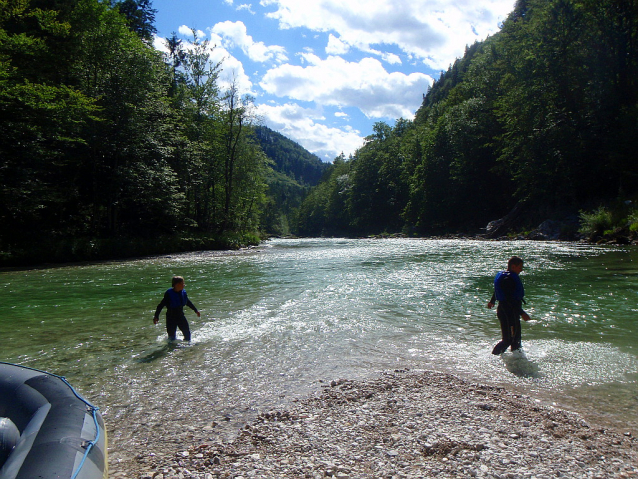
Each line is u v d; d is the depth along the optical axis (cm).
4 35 2070
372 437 350
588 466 304
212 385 481
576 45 3184
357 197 7431
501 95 4269
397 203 6788
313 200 11362
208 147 3450
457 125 4612
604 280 1157
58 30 2389
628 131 2747
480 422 375
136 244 2489
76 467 205
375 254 2300
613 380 486
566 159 3103
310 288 1152
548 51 3197
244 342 653
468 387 461
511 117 3581
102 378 502
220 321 787
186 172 3247
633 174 2669
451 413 394
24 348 623
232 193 4128
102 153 2580
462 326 741
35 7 2714
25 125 2038
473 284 1193
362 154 7656
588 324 730
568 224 2892
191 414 408
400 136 7900
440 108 6512
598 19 3088
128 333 712
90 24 2552
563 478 288
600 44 3133
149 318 826
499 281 600
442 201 5006
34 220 2314
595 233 2480
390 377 497
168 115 3130
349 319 795
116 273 1577
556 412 400
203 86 3484
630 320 751
